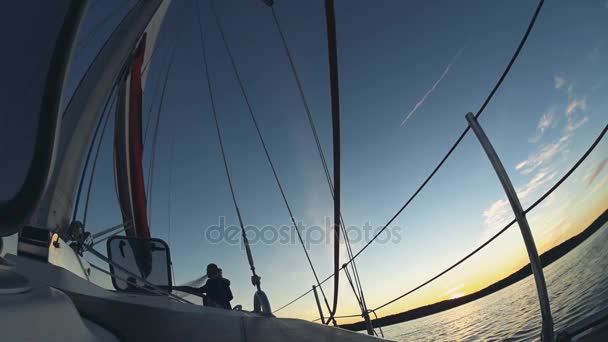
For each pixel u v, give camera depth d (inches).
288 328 91.2
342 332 87.7
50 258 123.5
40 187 38.4
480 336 764.0
